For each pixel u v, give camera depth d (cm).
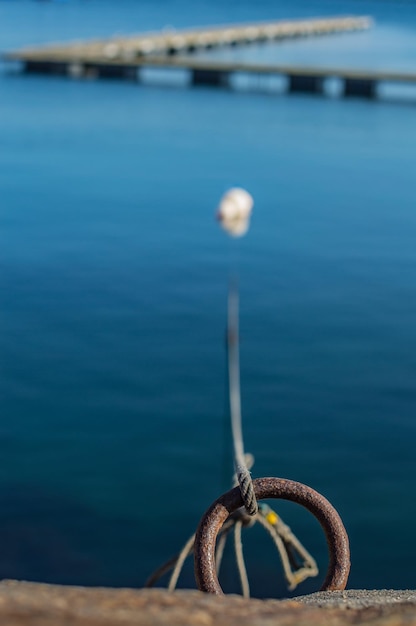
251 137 4556
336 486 1458
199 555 302
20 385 1780
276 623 168
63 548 1308
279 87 6712
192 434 1625
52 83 6331
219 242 2714
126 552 1312
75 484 1462
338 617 182
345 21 12938
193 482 1488
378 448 1569
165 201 3183
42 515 1376
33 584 213
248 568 1198
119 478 1485
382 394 1770
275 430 1631
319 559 1252
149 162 3838
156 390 1781
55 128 4581
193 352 1956
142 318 2128
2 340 1972
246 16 15350
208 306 2217
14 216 2906
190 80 6706
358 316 2175
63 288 2288
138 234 2766
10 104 5328
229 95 6150
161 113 5247
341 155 4178
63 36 10150
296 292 2325
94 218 2922
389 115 5484
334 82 7325
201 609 182
